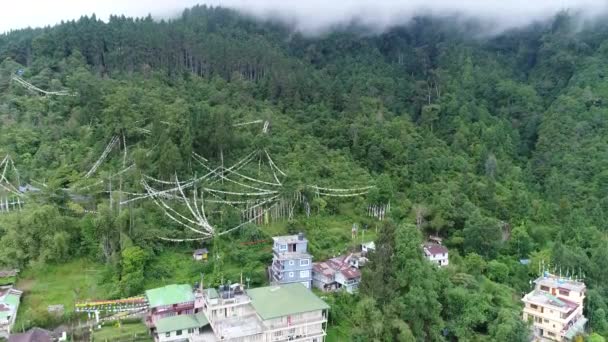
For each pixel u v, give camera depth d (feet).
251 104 498.69
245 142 419.33
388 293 264.11
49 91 472.03
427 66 652.48
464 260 338.34
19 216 307.78
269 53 573.74
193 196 356.59
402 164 447.01
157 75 514.68
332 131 469.57
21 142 392.88
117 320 262.06
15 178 359.25
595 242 372.17
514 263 351.25
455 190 411.95
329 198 386.11
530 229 391.45
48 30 579.89
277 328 246.27
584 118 511.40
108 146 392.47
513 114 570.87
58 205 334.44
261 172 393.50
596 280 333.01
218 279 288.71
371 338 250.98
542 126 532.32
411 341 246.68
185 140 377.71
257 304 255.29
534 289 322.34
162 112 416.26
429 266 280.51
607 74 558.97
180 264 307.17
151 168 367.25
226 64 556.92
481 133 513.04
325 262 319.88
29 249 297.94
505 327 262.67
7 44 566.36
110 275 290.56
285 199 366.84
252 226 333.83
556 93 583.99
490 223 358.84
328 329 272.31
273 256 315.58
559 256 343.05
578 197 437.99
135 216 315.37
